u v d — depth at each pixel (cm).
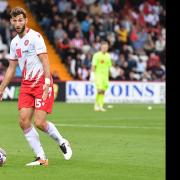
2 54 8825
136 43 9719
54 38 9531
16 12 2636
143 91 8638
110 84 8581
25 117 2664
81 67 9138
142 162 2817
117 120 5500
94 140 3809
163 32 9975
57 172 2483
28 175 2389
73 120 5438
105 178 2338
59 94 8519
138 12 10112
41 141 3716
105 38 9631
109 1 10112
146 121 5416
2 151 2647
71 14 9844
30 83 2672
